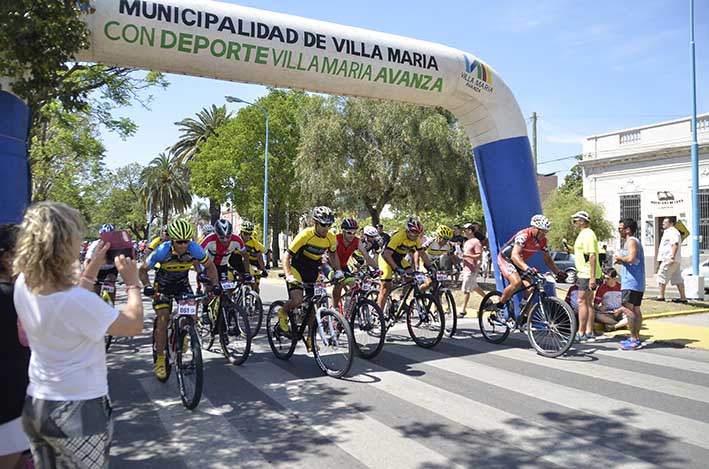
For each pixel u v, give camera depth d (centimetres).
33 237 194
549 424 406
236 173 2867
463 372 565
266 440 379
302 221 3347
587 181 2583
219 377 554
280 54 684
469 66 816
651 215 2306
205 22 641
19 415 218
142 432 398
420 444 369
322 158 2009
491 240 873
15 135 531
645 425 403
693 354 647
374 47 742
